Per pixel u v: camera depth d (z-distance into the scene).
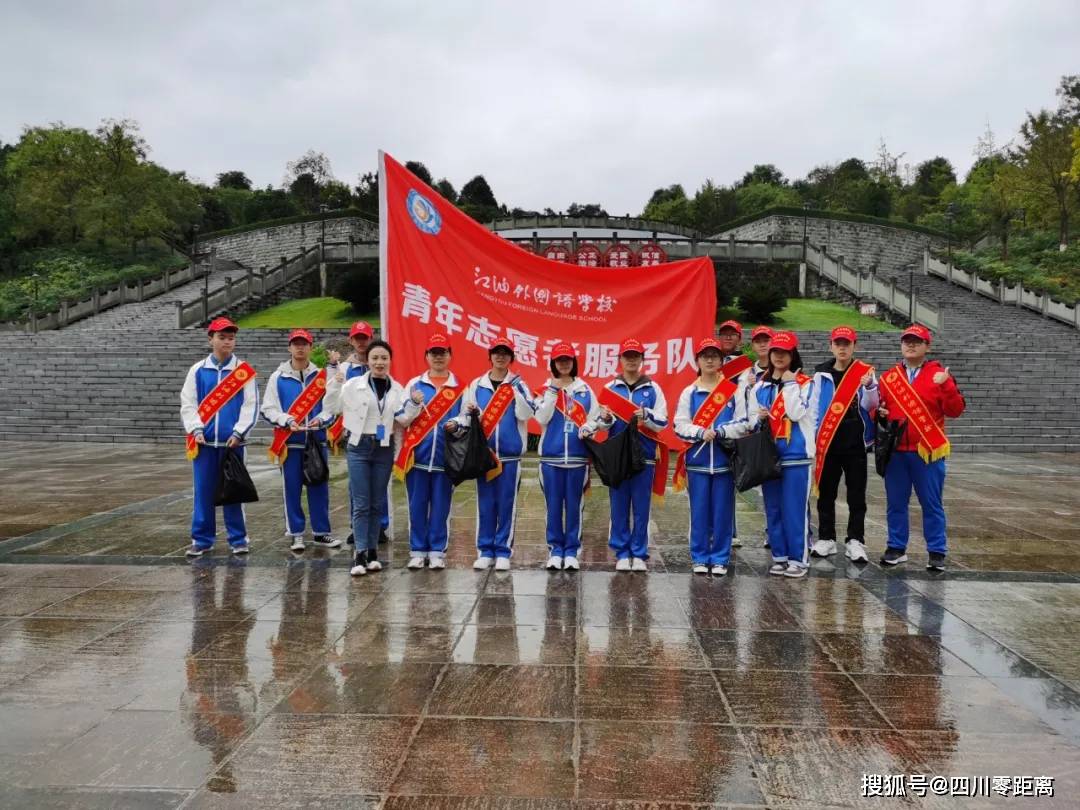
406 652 3.98
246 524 7.34
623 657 3.94
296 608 4.73
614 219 39.31
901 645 4.14
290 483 6.16
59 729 3.13
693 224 59.75
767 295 25.91
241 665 3.80
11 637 4.20
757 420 5.28
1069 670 3.81
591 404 5.71
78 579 5.37
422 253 6.93
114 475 10.93
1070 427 16.36
